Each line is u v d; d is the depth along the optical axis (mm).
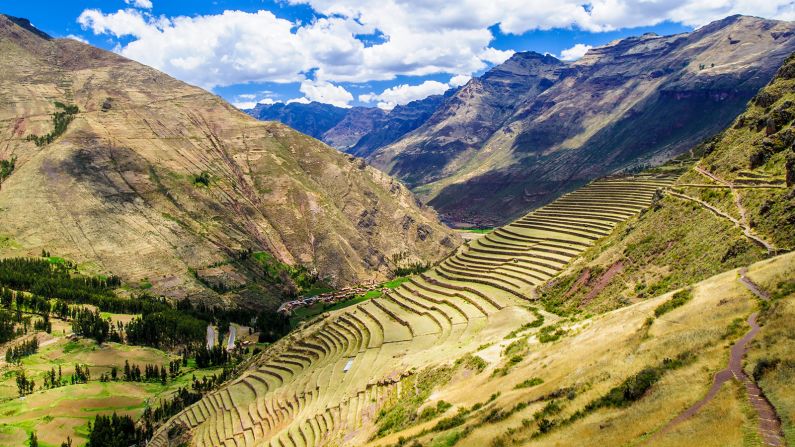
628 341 51656
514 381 57031
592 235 117500
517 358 65188
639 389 39594
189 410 131500
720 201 85000
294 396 100938
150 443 122875
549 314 88875
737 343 40656
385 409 71312
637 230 97500
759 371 34875
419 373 78562
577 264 103312
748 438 28234
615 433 34812
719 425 30422
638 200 125688
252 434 98688
